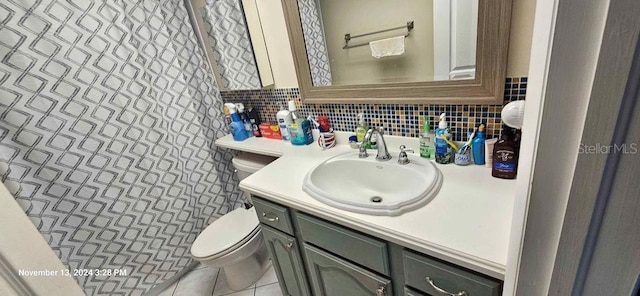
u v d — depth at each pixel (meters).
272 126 1.57
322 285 1.08
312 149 1.35
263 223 1.14
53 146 1.19
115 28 1.26
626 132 0.24
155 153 1.49
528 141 0.34
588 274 0.32
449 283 0.66
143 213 1.51
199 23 1.56
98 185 1.33
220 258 1.35
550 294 0.37
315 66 1.25
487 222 0.67
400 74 1.04
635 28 0.21
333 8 1.09
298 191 0.96
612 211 0.28
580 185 0.28
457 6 0.83
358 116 1.23
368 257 0.81
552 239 0.34
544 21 0.29
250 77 1.53
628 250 0.28
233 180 1.98
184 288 1.67
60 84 1.16
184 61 1.58
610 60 0.23
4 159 1.09
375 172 1.06
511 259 0.44
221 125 1.85
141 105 1.40
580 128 0.26
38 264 0.43
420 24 0.93
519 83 0.82
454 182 0.86
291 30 1.22
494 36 0.79
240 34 1.45
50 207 1.22
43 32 1.10
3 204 0.38
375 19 1.01
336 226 0.85
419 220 0.72
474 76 0.88
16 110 1.09
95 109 1.27
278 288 1.57
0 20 1.02
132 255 1.51
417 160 1.01
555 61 0.26
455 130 1.00
